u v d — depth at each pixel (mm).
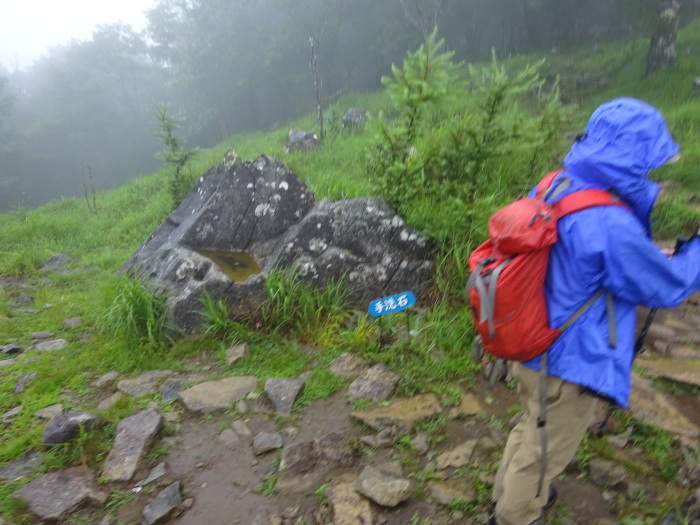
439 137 5262
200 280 4480
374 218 4535
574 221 1936
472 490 2664
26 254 8234
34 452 3045
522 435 2227
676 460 2820
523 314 1969
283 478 2777
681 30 16859
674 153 1948
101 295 5051
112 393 3684
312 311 4227
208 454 2982
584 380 1942
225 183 5230
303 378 3607
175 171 10125
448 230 4566
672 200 5789
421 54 5105
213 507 2631
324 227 4566
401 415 3180
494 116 5090
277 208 5207
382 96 18297
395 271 4480
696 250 2004
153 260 5242
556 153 6160
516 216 1962
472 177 5090
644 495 2617
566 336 1979
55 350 4457
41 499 2666
